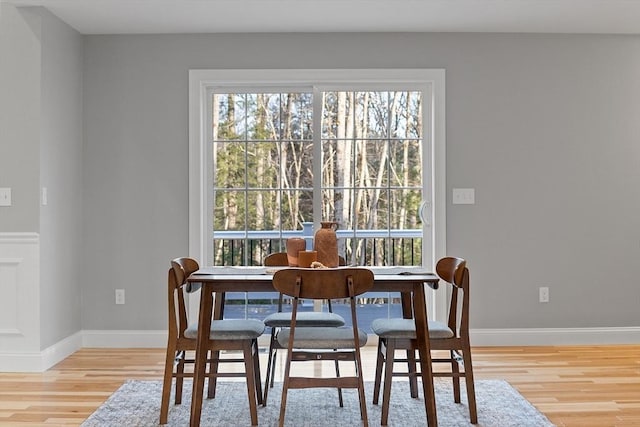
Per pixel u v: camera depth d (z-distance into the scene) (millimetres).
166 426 3031
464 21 4512
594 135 4836
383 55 4777
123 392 3578
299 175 4879
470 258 4793
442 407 3330
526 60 4812
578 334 4812
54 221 4289
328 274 2877
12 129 4066
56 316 4320
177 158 4789
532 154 4816
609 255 4848
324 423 3098
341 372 4035
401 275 3152
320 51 4777
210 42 4777
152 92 4777
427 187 4859
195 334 3105
